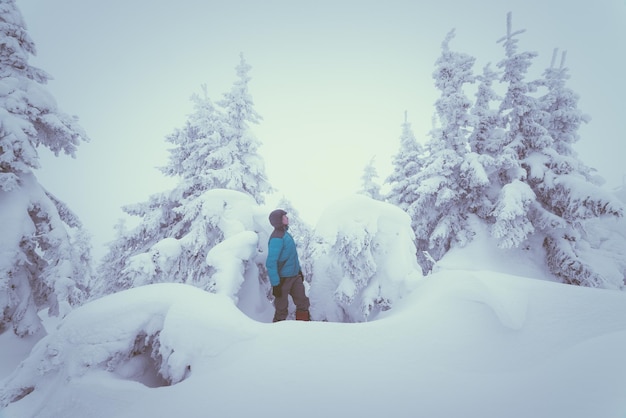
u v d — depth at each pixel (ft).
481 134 42.93
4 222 23.11
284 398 6.61
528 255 36.09
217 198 18.85
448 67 40.06
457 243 39.09
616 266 36.24
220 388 7.15
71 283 24.31
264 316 16.26
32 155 24.27
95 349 8.45
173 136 41.68
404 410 6.00
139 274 17.99
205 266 18.35
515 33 39.83
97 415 7.16
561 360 6.68
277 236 14.78
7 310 23.34
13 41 26.68
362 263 16.17
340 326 9.16
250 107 41.32
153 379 9.23
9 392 8.16
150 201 38.24
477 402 6.01
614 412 4.94
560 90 42.45
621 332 6.94
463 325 8.73
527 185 34.14
